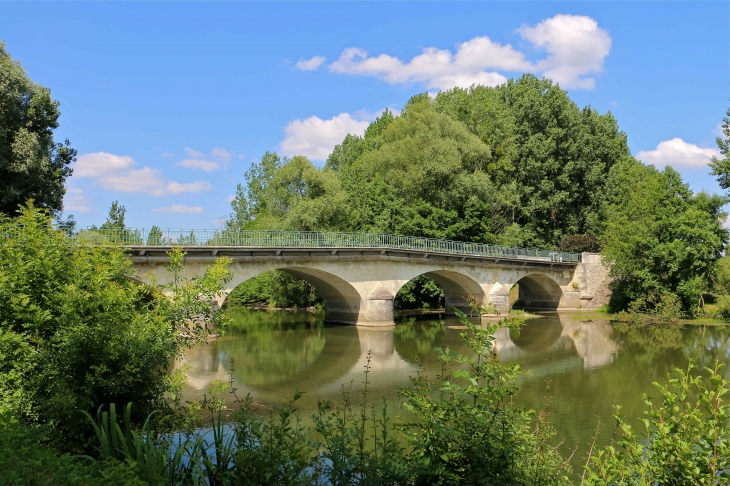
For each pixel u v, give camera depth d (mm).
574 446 15344
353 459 7484
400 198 60094
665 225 50750
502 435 7336
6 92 29938
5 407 10250
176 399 12344
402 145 61188
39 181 30891
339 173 76250
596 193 72750
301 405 19562
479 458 7172
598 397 21125
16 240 12859
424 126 62000
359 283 44938
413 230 57625
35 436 9312
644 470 6895
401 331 43000
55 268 12719
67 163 34625
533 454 8102
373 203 59688
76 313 11406
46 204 31812
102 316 11125
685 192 52188
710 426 6578
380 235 47500
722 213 52406
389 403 19672
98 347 10797
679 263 49094
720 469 6520
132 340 11195
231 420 15773
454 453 7250
